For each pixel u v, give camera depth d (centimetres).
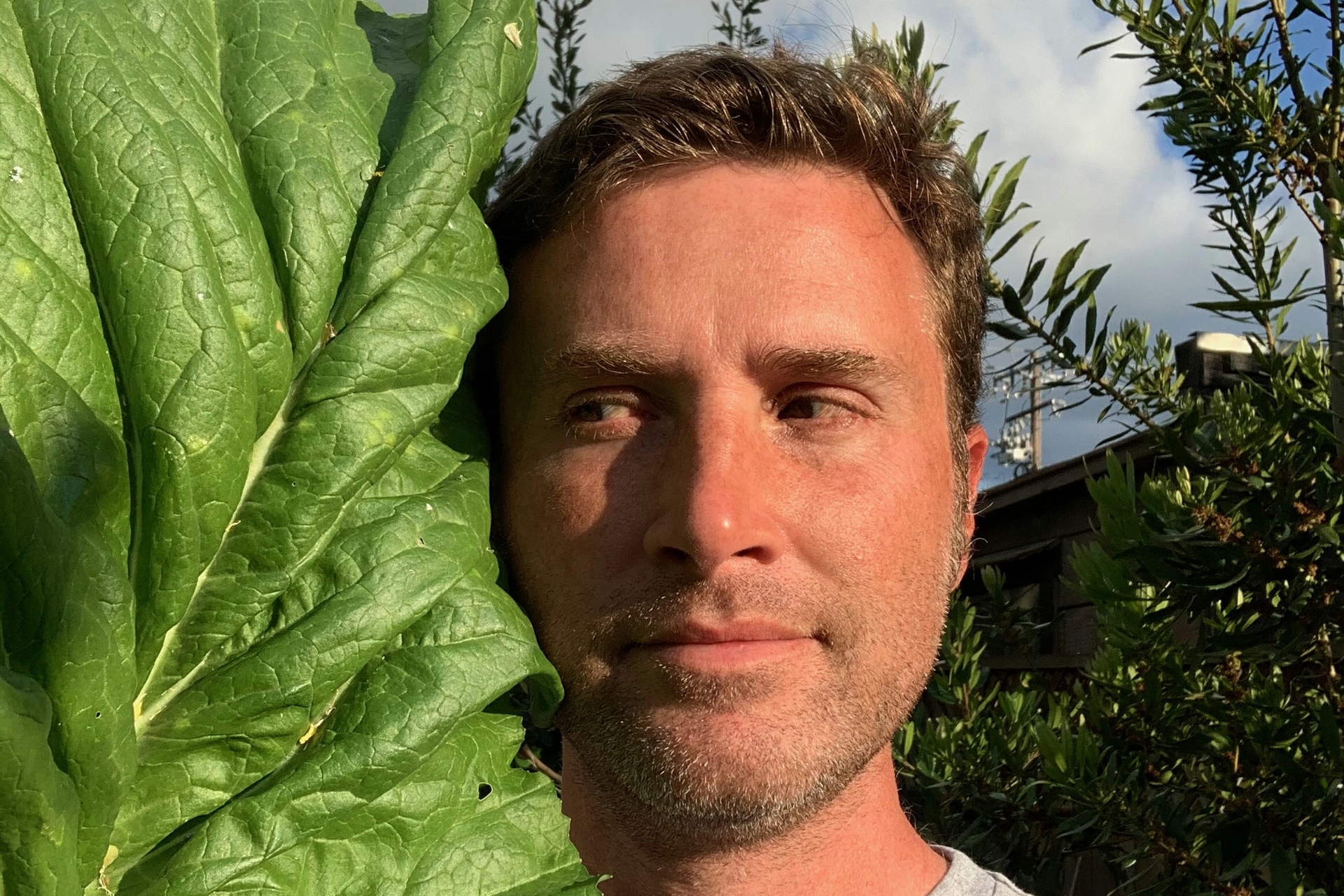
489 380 37
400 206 30
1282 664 57
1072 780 57
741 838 36
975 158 53
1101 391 57
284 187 29
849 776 36
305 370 29
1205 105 56
